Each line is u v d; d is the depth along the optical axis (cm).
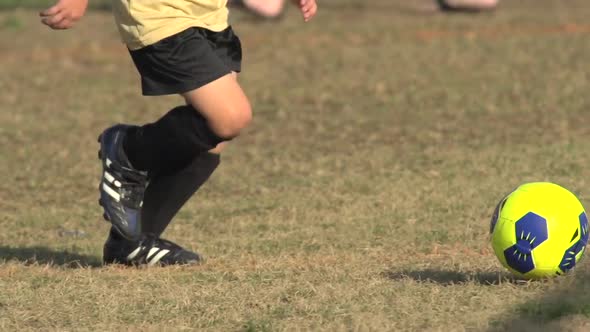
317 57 5262
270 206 2755
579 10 6869
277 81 4722
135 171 1939
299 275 1917
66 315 1672
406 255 2134
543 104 4041
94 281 1881
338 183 2977
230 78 1845
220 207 2769
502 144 3412
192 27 1820
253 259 2131
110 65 5247
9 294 1795
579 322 1542
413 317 1583
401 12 6875
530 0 7506
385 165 3209
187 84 1822
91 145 3666
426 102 4194
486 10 6806
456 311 1609
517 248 1725
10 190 3055
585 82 4416
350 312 1623
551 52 5169
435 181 2939
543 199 1739
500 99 4172
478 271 1903
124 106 4350
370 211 2627
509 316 1573
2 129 3909
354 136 3688
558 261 1725
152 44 1819
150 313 1659
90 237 2500
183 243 2353
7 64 5278
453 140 3534
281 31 6066
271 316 1628
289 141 3650
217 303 1708
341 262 2072
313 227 2484
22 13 6988
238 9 6556
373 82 4612
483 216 2494
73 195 2998
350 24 6312
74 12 1877
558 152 3206
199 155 2009
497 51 5250
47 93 4609
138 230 1969
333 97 4369
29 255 2247
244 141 3675
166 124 1875
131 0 1828
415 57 5169
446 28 6094
